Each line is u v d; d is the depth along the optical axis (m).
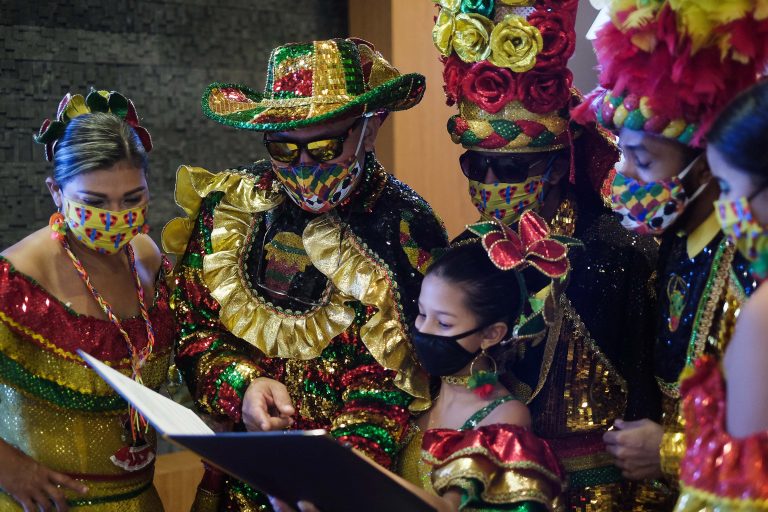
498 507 1.60
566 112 1.87
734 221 1.25
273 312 1.95
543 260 1.74
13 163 2.77
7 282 1.77
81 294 1.85
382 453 1.78
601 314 1.82
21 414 1.82
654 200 1.61
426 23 2.96
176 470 2.74
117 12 2.86
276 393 1.85
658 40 1.54
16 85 2.75
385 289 1.89
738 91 1.52
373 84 2.00
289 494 1.57
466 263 1.74
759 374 1.22
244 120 1.83
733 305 1.51
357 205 1.95
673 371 1.66
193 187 2.06
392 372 1.87
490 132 1.84
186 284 2.04
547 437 1.84
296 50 1.90
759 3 1.48
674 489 1.71
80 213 1.78
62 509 1.82
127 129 1.83
